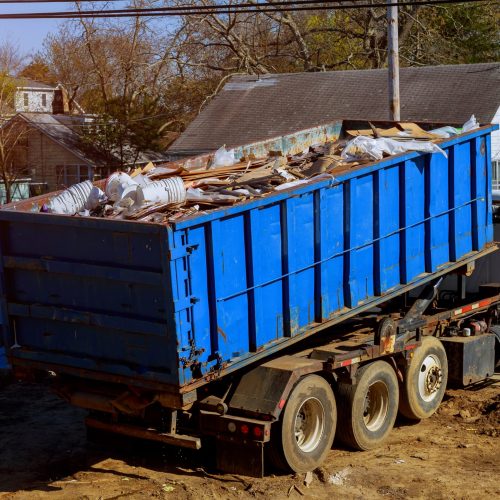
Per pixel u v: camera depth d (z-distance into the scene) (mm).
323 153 10852
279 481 8211
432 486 8102
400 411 10070
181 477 8492
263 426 7879
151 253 7410
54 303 8203
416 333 10047
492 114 23625
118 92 46688
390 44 19656
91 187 8875
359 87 27203
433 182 10359
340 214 9070
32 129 39250
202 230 7574
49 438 9859
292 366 8352
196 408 8281
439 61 36781
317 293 8875
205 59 40250
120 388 8195
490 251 11531
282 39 41125
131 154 38281
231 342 7922
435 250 10523
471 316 11602
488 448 9234
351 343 9383
